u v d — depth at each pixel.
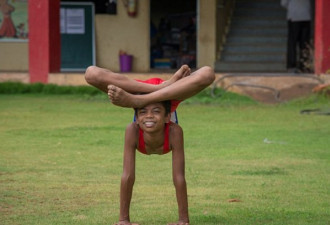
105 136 11.62
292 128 12.59
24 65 22.83
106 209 6.74
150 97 5.48
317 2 17.22
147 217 6.42
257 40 22.77
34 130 12.27
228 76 17.84
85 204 6.96
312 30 21.22
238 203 7.03
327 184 7.96
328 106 15.35
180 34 23.64
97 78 5.52
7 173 8.53
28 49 20.86
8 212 6.62
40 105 16.23
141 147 5.76
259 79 17.66
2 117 14.08
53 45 19.23
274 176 8.41
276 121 13.56
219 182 8.05
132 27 22.73
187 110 15.36
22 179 8.16
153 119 5.52
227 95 17.30
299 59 21.61
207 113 14.83
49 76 19.12
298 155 9.85
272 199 7.21
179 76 5.62
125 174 5.75
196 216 6.42
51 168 8.88
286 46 22.56
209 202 7.06
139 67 22.80
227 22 22.92
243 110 15.36
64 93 18.75
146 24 22.72
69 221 6.27
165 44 23.81
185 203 5.82
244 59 22.56
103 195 7.36
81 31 22.89
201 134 11.84
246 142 10.98
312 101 16.17
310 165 9.12
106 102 17.02
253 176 8.41
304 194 7.46
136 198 7.23
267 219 6.36
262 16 22.98
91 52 22.92
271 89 17.30
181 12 24.00
